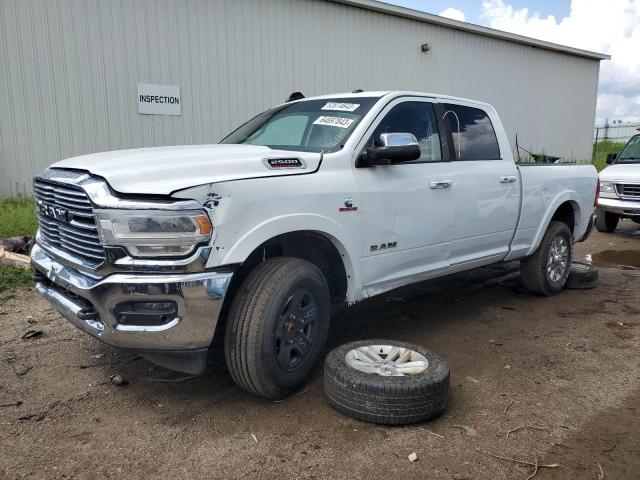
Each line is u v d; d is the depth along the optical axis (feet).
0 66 31.27
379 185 13.55
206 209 10.27
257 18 40.24
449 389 11.41
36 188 13.06
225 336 11.18
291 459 9.78
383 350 12.51
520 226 18.47
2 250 21.59
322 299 12.29
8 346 14.64
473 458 9.87
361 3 45.50
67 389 12.33
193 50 37.52
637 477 9.39
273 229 11.21
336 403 11.18
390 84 50.16
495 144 17.95
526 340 15.87
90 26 33.50
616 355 14.80
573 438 10.59
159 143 36.96
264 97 41.50
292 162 12.16
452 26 53.93
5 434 10.46
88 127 34.30
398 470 9.50
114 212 10.09
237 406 11.68
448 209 15.48
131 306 10.34
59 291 12.07
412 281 15.24
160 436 10.50
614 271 25.31
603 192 34.71
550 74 68.13
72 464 9.59
